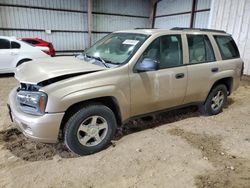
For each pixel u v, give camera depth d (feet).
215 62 14.02
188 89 12.84
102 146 10.58
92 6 46.55
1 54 25.09
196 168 9.57
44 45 32.73
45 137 9.00
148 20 55.83
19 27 39.81
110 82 9.89
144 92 11.07
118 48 11.71
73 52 46.88
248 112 16.46
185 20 46.80
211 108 14.99
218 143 11.73
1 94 19.39
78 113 9.52
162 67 11.59
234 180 8.85
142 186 8.44
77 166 9.45
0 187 8.13
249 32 29.30
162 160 10.05
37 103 8.86
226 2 31.37
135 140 11.70
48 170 9.14
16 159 9.78
